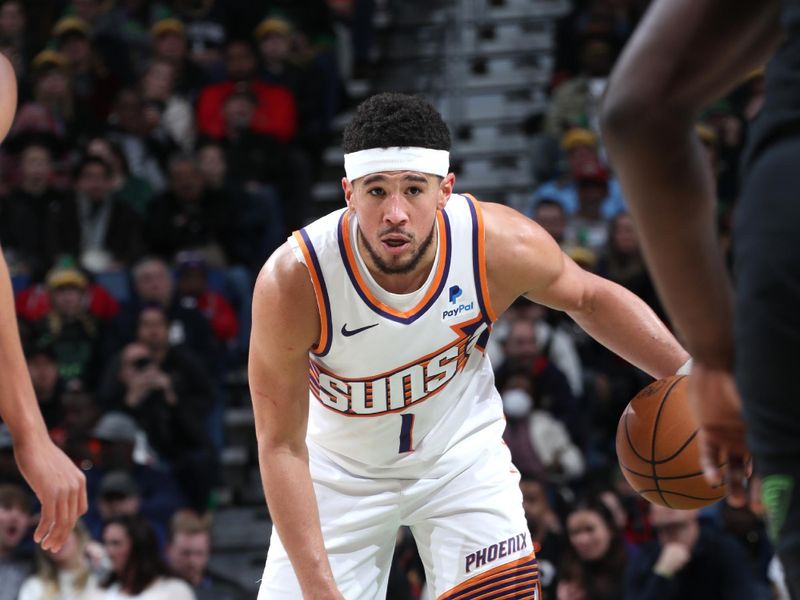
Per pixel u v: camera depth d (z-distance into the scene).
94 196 25.27
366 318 8.26
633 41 4.33
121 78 30.14
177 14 32.47
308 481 8.34
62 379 22.36
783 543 4.20
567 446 20.20
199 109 28.44
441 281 8.30
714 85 4.34
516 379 20.67
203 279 23.70
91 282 23.61
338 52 32.06
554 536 17.19
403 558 16.66
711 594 15.92
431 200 7.75
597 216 25.27
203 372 22.17
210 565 21.42
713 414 4.75
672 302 4.62
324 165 30.80
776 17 4.29
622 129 4.30
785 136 4.25
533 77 31.80
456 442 9.23
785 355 4.14
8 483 18.98
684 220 4.41
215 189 25.66
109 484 18.86
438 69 32.12
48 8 31.36
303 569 8.19
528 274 8.48
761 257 4.19
